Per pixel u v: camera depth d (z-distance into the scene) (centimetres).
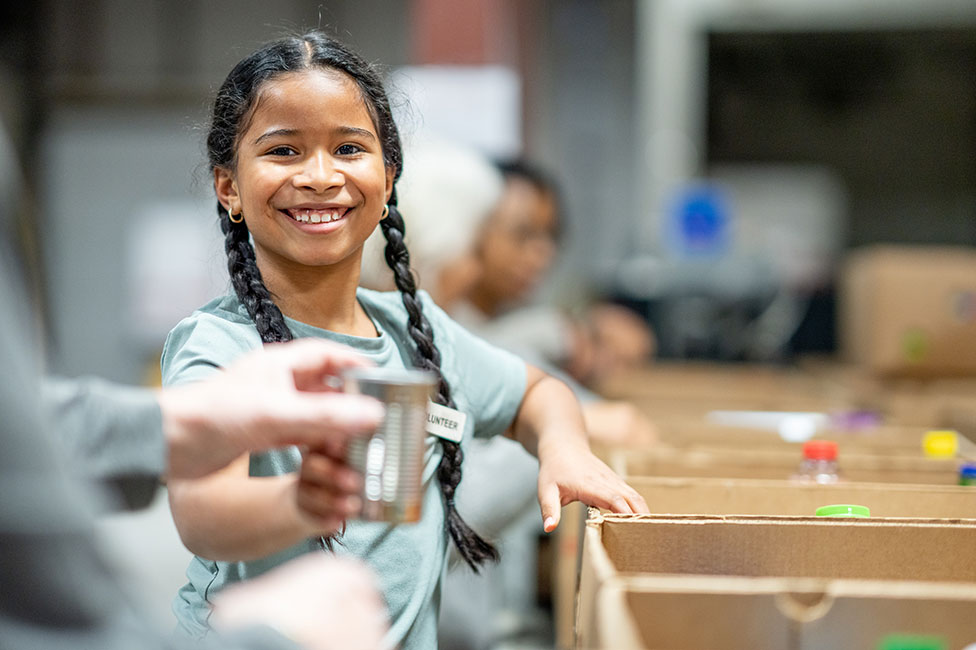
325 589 79
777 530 109
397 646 119
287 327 123
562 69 491
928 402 259
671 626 84
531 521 239
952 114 556
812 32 533
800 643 83
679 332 409
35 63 466
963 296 304
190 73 468
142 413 84
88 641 67
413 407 82
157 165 477
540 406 142
